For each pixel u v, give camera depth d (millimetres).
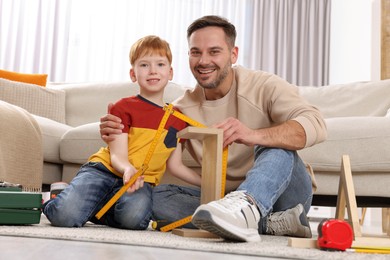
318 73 5305
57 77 4953
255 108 1713
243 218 1257
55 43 4938
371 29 4434
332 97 2928
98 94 3268
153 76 1795
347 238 1163
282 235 1652
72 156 2580
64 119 3217
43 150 2580
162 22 5215
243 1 5387
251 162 1766
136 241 1180
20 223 1597
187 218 1643
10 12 4832
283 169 1423
